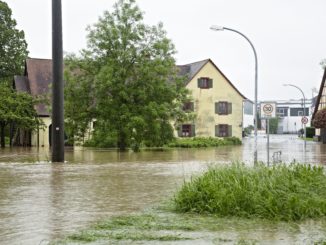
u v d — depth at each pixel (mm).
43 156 32844
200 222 9281
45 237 8391
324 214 9766
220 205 9992
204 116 61094
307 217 9586
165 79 40031
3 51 61406
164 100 39875
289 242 7730
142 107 38750
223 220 9438
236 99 63031
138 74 39344
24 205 11844
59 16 26625
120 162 26859
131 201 12430
